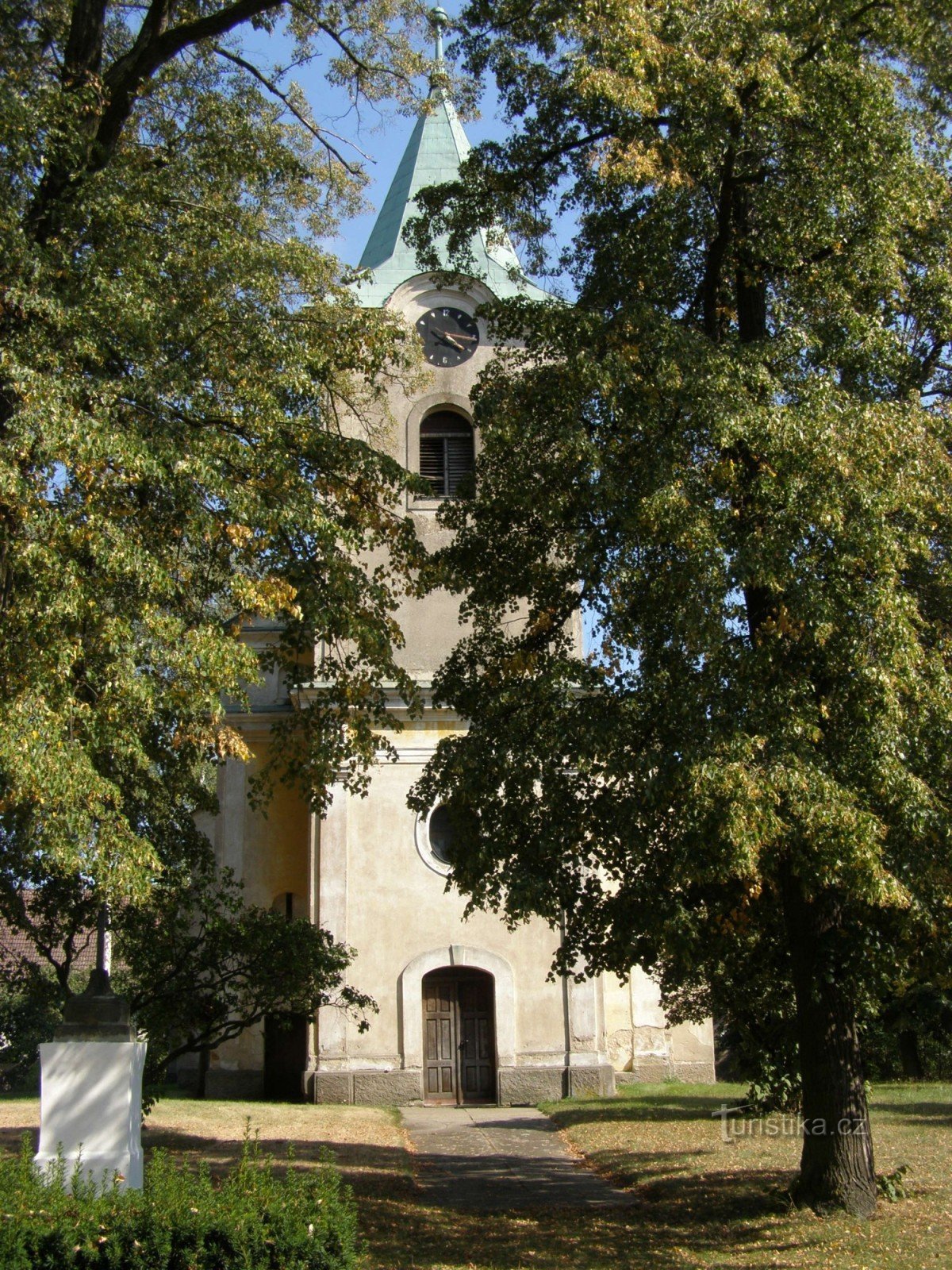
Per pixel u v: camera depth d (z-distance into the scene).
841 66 11.48
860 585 10.21
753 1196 12.52
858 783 10.10
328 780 13.54
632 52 11.12
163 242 12.55
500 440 12.09
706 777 9.62
